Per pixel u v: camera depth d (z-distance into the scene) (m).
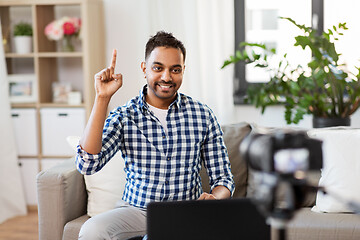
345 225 2.20
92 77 3.95
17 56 4.00
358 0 3.88
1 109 3.90
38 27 3.99
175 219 1.21
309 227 2.21
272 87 3.46
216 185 2.15
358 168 2.38
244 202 1.21
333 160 2.40
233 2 4.00
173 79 2.06
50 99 4.20
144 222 2.07
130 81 4.19
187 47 3.97
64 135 3.98
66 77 4.32
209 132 2.21
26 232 3.59
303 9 4.03
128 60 4.18
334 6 3.93
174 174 2.11
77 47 4.29
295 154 0.77
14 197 3.97
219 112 4.02
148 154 2.10
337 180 2.36
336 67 3.41
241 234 1.20
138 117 2.11
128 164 2.14
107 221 1.99
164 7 3.98
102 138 1.97
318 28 3.97
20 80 4.05
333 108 3.32
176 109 2.15
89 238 1.93
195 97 3.99
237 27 4.12
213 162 2.20
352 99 3.29
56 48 4.26
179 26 3.98
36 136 4.01
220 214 1.21
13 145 3.96
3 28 4.11
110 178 2.50
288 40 4.06
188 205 1.21
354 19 3.89
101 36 4.12
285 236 0.79
